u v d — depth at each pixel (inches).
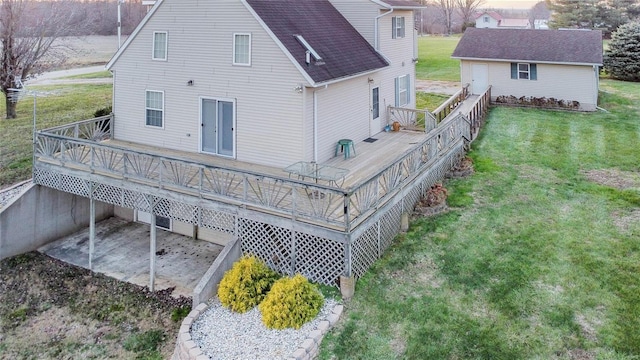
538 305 336.5
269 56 480.7
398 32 700.7
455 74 1320.1
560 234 434.6
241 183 445.4
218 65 518.0
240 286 354.0
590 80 905.5
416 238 434.0
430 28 3363.7
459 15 3302.2
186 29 530.3
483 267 385.4
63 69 1332.4
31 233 515.2
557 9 2135.8
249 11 478.6
